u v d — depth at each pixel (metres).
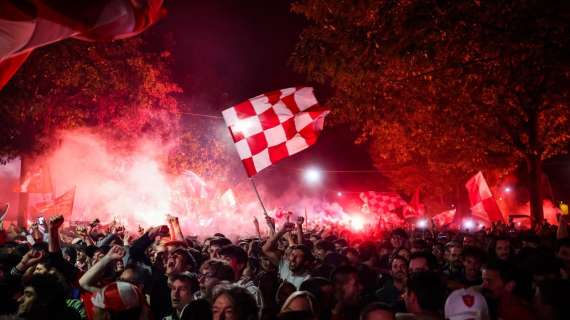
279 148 10.44
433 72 15.17
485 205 18.66
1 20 4.72
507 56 12.79
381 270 10.02
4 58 5.00
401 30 12.53
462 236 15.52
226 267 6.72
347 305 6.27
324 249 10.56
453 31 12.46
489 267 6.08
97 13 5.01
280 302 6.52
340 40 13.61
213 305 5.03
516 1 11.88
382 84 16.28
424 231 19.80
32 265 6.52
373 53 13.23
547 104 17.94
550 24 11.74
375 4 13.17
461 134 19.23
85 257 10.39
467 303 5.00
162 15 5.87
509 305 5.93
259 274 8.42
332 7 13.65
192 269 7.78
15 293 6.43
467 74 14.42
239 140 10.30
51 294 5.91
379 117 17.20
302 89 10.71
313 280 6.05
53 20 4.71
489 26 12.33
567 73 13.98
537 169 19.59
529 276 6.46
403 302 6.99
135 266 7.77
